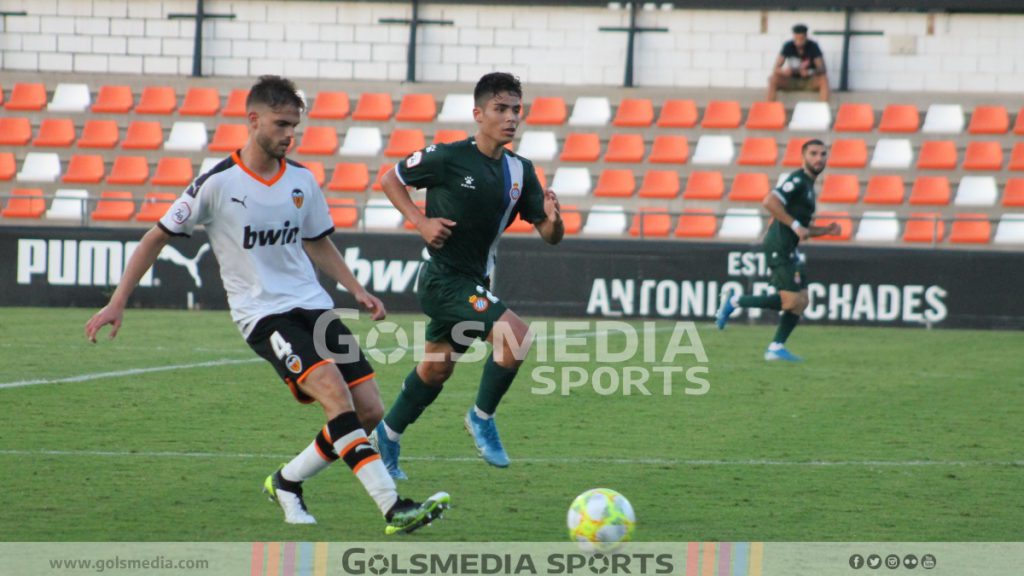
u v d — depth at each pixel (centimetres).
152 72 7769
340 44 7688
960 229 6306
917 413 3164
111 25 7762
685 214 5506
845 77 7256
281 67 7712
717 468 2414
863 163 6819
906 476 2353
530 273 5709
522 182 2241
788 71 7119
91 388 3328
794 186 4200
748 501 2116
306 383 1827
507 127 2153
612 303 5669
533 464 2430
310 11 7694
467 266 2220
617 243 5647
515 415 3073
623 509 1736
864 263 5550
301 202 1900
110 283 5762
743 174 6750
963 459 2539
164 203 6625
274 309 1883
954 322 5491
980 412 3192
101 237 5759
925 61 7269
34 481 2167
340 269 1997
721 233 6500
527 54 7588
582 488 2202
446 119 7300
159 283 5806
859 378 3853
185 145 7262
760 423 2984
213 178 1848
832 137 7000
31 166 7175
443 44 7631
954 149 6806
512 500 2094
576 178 6969
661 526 1919
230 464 2362
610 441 2711
